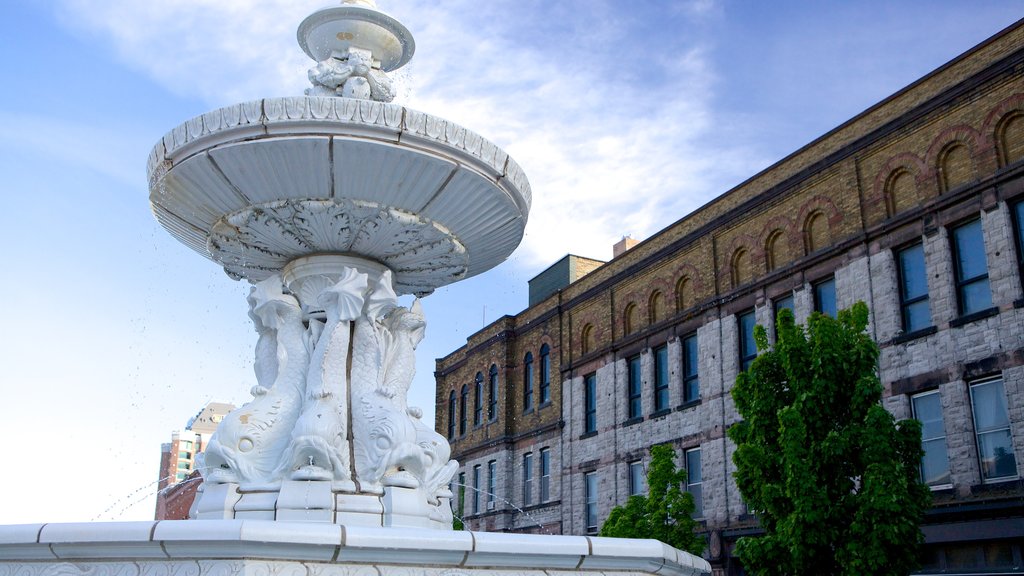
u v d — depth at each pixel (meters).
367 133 6.35
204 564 4.45
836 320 15.78
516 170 7.22
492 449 37.38
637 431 28.77
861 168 21.97
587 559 5.39
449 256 7.78
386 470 6.84
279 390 7.17
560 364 33.94
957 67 19.86
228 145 6.39
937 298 19.41
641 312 29.89
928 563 18.84
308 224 7.07
